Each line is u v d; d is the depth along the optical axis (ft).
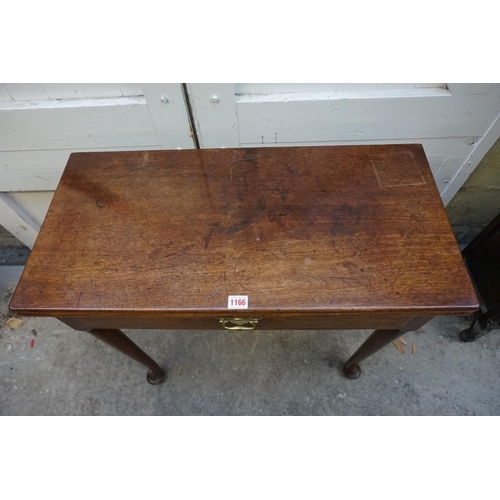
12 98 3.36
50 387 4.54
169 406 4.36
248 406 4.33
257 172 2.98
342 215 2.69
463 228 5.24
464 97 3.28
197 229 2.66
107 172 3.02
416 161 3.00
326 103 3.34
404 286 2.34
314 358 4.61
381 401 4.29
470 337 4.47
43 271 2.48
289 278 2.40
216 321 2.60
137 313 2.33
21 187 4.33
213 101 3.30
